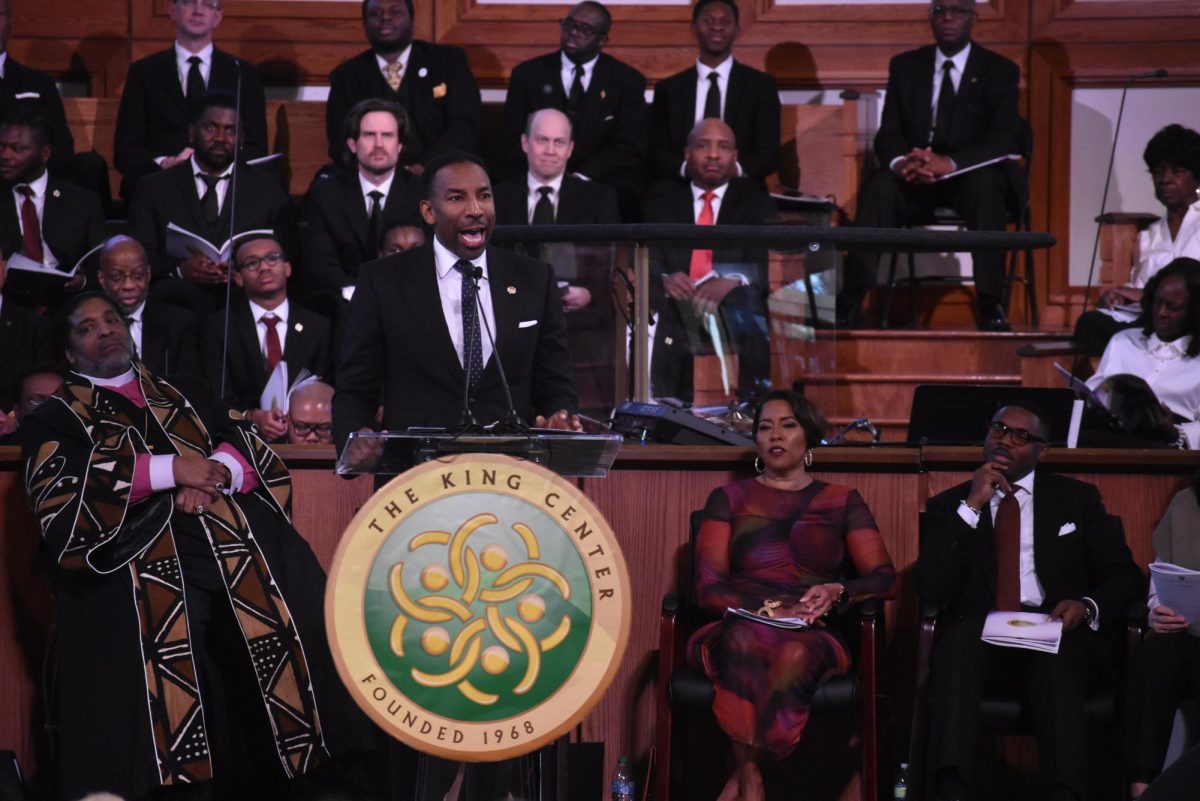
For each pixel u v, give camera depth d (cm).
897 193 2570
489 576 1141
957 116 2602
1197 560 1550
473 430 1196
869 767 1417
